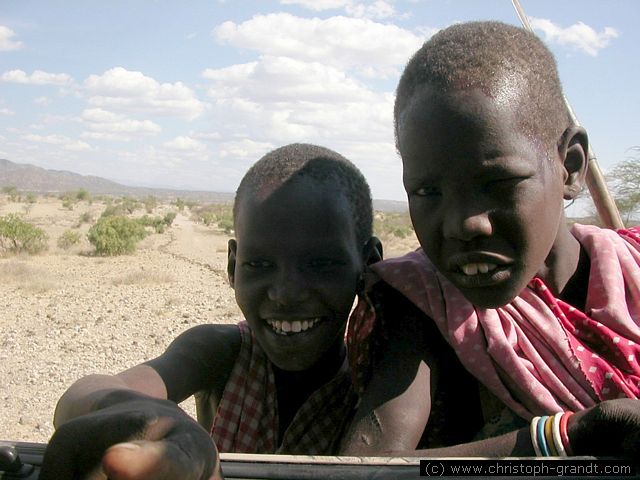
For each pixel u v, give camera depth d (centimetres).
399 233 1520
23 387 358
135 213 2727
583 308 60
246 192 66
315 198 64
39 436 290
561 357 55
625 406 41
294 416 70
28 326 507
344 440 53
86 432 31
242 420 69
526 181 49
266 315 65
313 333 65
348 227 66
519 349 56
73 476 30
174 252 1181
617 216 89
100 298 648
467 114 48
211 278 823
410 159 50
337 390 70
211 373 68
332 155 71
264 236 63
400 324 58
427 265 59
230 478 36
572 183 55
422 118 49
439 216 50
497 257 49
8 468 35
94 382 46
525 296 58
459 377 59
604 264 59
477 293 50
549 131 51
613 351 55
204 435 31
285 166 66
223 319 545
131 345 452
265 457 37
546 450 42
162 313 568
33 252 1078
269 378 70
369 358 57
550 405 53
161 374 62
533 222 49
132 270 891
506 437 45
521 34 54
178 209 3203
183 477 28
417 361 56
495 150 48
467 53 50
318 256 64
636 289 58
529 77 50
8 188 3984
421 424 53
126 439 30
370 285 60
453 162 48
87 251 1148
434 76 50
